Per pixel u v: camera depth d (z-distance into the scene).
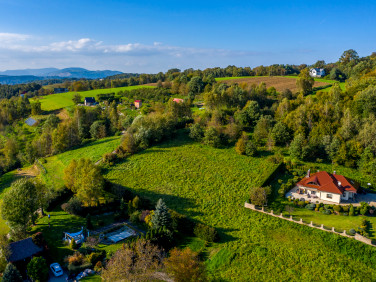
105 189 73.12
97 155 93.19
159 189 71.50
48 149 113.06
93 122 132.00
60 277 45.16
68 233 54.56
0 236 51.72
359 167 77.38
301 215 59.84
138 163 85.19
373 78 107.62
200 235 53.88
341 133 85.19
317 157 84.38
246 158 86.06
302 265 46.53
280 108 105.94
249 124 108.19
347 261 47.16
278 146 92.62
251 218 59.44
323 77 186.75
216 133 95.25
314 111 95.75
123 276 39.91
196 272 40.25
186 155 89.31
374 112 89.38
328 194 65.00
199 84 175.38
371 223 55.91
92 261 47.06
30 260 47.75
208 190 70.62
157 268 43.53
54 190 70.62
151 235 49.34
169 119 107.06
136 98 181.38
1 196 78.31
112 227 58.56
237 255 49.06
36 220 61.84
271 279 44.09
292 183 72.06
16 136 129.88
